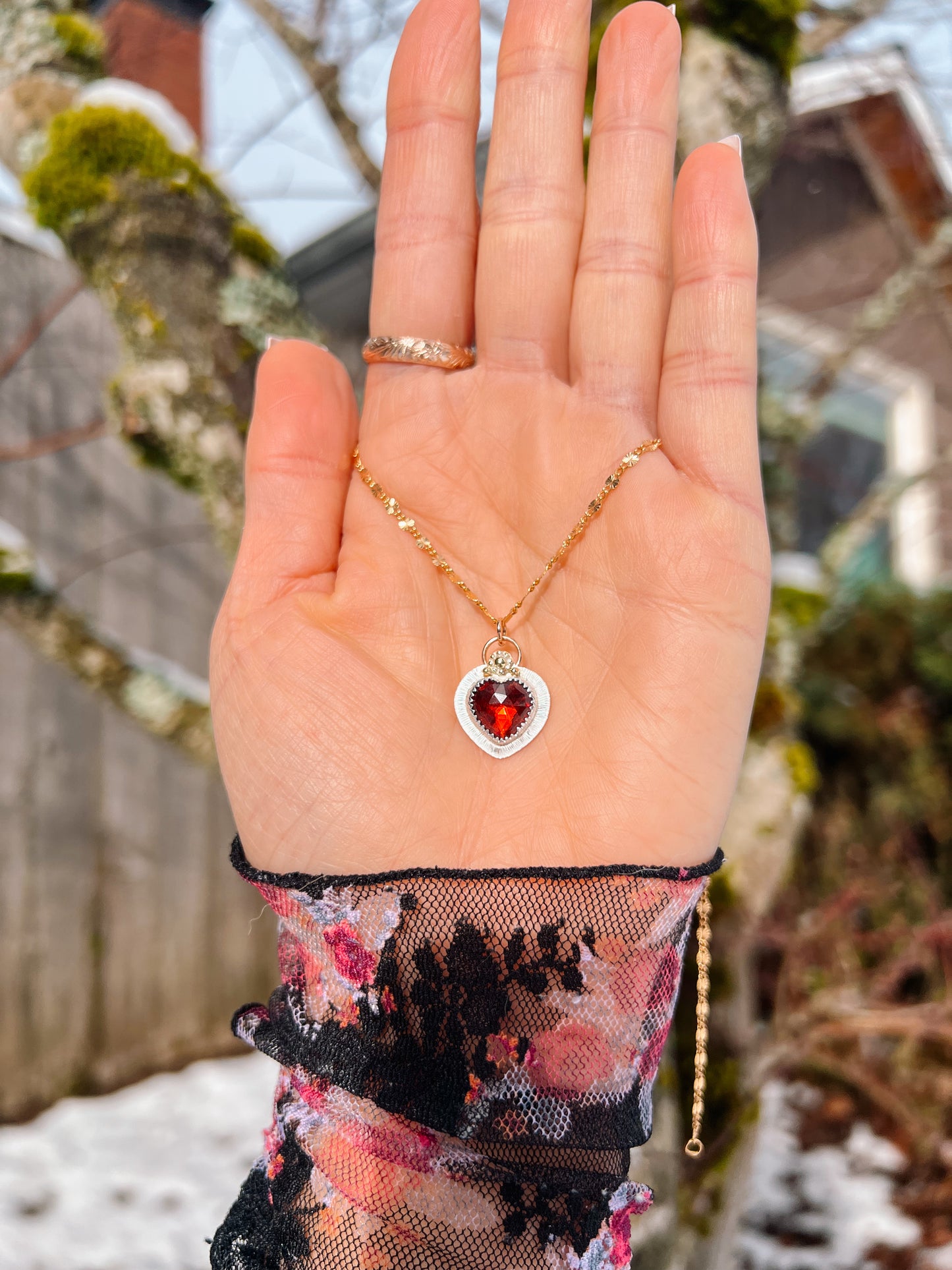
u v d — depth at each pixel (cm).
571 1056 17
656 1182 25
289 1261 16
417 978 17
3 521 49
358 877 17
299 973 18
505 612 20
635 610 19
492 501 21
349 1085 16
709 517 19
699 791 18
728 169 19
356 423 21
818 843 61
